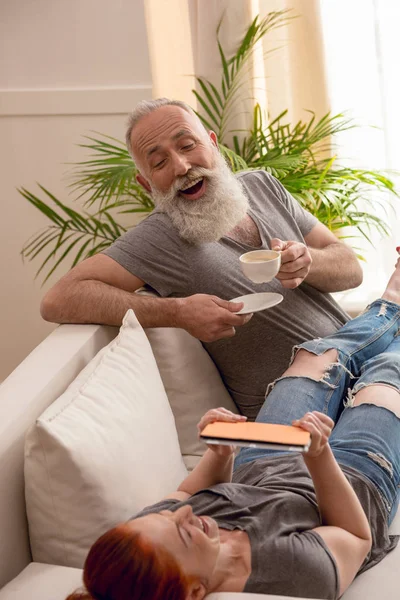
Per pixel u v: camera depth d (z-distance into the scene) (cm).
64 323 218
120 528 133
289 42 300
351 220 286
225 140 309
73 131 332
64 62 326
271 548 145
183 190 226
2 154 339
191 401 217
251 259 200
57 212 344
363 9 298
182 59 312
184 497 161
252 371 228
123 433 169
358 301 308
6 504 156
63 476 155
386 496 172
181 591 130
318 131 294
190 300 208
